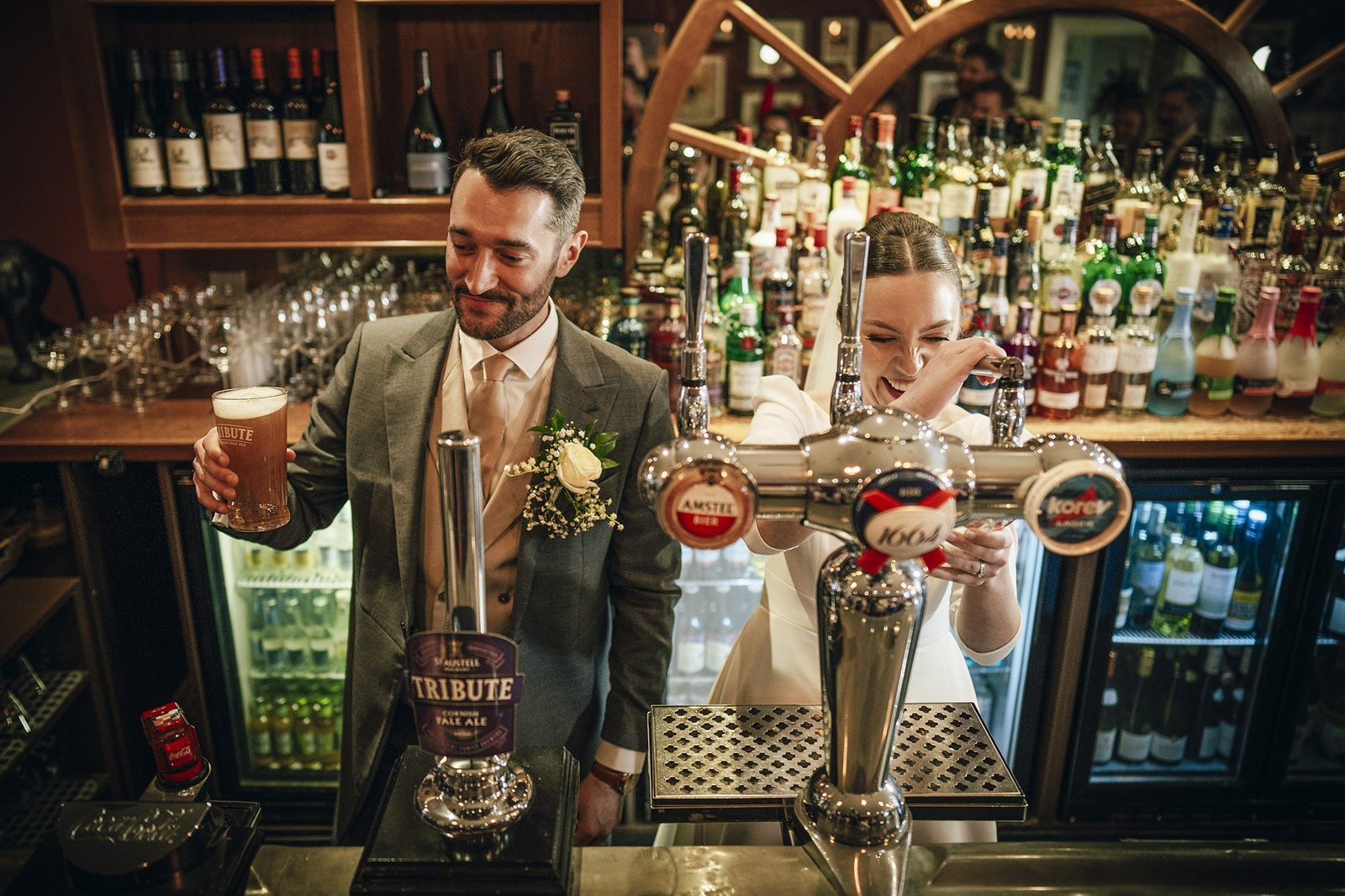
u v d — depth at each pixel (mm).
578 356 1726
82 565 2506
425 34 2660
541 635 1746
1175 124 2992
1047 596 2578
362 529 1739
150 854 789
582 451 1595
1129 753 2877
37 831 2480
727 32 2922
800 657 1703
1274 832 2811
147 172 2564
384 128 2705
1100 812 2799
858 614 771
